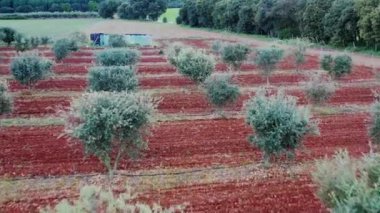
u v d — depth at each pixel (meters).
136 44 59.44
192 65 27.47
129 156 16.81
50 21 103.75
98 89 23.33
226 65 39.25
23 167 16.77
